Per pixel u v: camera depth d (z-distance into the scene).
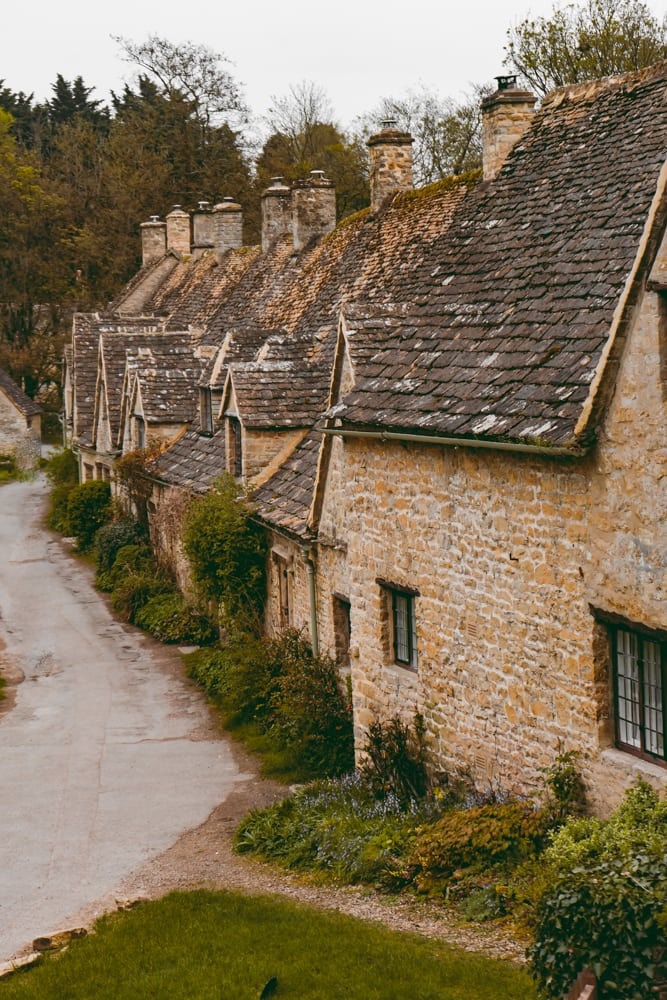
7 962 10.66
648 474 9.70
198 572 21.36
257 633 21.08
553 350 11.45
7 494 51.41
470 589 12.34
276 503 19.84
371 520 14.30
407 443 13.33
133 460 29.31
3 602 29.64
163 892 12.40
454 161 46.00
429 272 16.28
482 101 20.77
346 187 52.41
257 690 18.62
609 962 7.94
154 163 65.56
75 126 83.88
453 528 12.57
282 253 32.78
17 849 13.99
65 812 15.23
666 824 9.27
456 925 10.41
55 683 22.12
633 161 13.33
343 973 9.35
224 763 17.02
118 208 66.38
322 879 12.24
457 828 11.43
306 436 21.45
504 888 10.55
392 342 14.74
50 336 70.25
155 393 29.81
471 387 12.22
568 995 7.83
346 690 16.56
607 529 10.25
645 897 8.05
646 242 9.59
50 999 9.55
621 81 15.20
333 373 16.36
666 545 9.57
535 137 15.99
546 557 11.07
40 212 68.56
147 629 26.03
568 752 10.93
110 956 10.29
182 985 9.43
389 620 14.34
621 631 10.52
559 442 10.23
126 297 46.53
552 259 12.98
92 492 36.44
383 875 11.77
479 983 8.92
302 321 25.67
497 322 12.89
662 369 9.50
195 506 21.62
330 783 14.83
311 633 17.81
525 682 11.55
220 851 13.64
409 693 13.77
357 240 25.80
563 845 9.55
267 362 22.12
